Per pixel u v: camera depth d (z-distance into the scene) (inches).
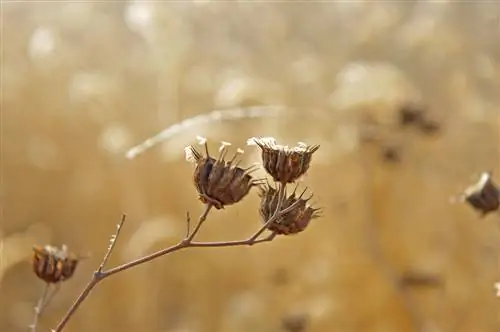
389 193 31.8
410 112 31.5
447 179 31.9
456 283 30.7
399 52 35.6
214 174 20.2
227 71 34.9
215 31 35.8
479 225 31.2
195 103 33.6
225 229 33.3
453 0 35.5
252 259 33.1
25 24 39.6
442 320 30.5
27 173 37.1
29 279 34.8
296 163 20.4
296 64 35.1
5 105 37.9
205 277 33.4
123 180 35.1
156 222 33.2
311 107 32.7
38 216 36.6
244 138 31.8
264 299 32.4
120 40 39.8
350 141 31.7
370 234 31.3
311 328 31.0
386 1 37.7
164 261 33.1
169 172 34.6
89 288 20.1
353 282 31.4
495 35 34.2
